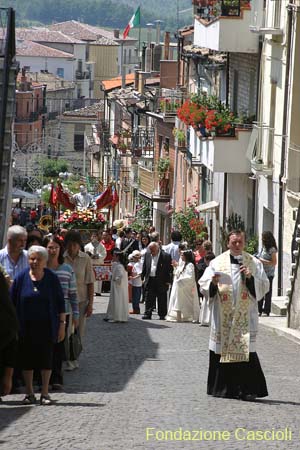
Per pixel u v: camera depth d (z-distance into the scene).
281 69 60.09
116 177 137.25
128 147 125.31
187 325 45.78
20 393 26.19
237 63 73.00
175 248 55.69
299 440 20.44
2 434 20.52
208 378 25.92
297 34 57.66
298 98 57.97
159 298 48.66
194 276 47.31
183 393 26.28
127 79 163.50
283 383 28.45
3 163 49.09
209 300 25.81
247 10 65.88
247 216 69.56
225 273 25.67
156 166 108.38
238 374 25.44
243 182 70.31
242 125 66.38
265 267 47.19
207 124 66.56
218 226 78.69
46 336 24.47
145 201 111.56
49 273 24.72
